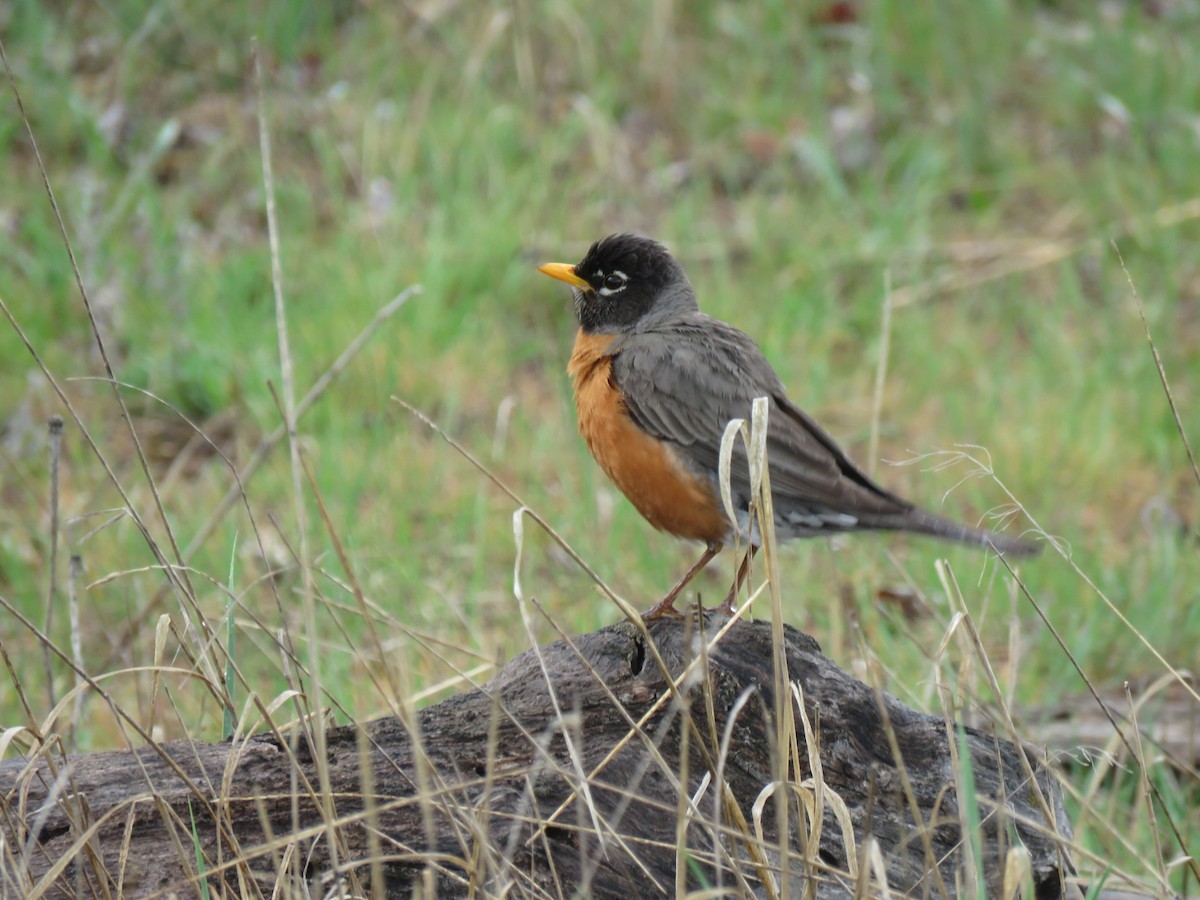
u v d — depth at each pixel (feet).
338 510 37.04
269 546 35.19
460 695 20.90
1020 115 58.39
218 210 51.03
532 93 55.88
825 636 31.71
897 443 43.14
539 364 46.37
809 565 36.06
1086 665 32.37
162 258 46.50
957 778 18.54
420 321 45.21
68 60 55.06
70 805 18.35
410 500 38.58
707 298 47.78
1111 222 52.54
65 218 48.06
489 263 48.42
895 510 25.05
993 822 20.18
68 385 42.86
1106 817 27.04
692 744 20.12
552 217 51.16
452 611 33.06
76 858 17.75
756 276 49.70
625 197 52.85
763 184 54.13
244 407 42.60
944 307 49.52
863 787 20.22
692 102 57.72
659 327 27.96
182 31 56.70
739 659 20.79
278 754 19.71
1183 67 57.82
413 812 18.83
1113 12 62.59
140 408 42.73
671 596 26.43
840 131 56.59
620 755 19.79
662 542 37.27
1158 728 29.96
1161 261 50.60
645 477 26.84
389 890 18.28
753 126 56.34
